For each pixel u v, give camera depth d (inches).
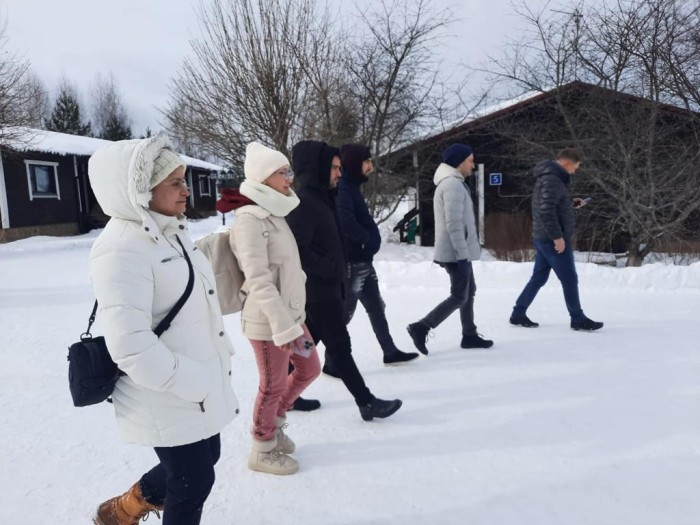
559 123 454.6
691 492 91.3
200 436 68.4
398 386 143.3
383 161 482.9
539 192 184.7
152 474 75.2
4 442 115.0
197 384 65.6
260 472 101.3
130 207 64.2
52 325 220.8
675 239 387.2
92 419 127.0
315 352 109.8
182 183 70.1
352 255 145.4
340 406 132.3
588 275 273.3
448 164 166.4
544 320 207.0
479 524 84.3
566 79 401.4
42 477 100.9
